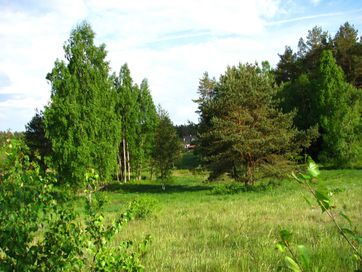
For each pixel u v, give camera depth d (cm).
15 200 409
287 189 2877
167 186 4531
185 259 871
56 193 454
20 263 403
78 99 3362
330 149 4559
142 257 863
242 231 1174
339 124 4484
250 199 2295
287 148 3425
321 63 4772
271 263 770
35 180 434
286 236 221
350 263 680
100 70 3522
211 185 4359
